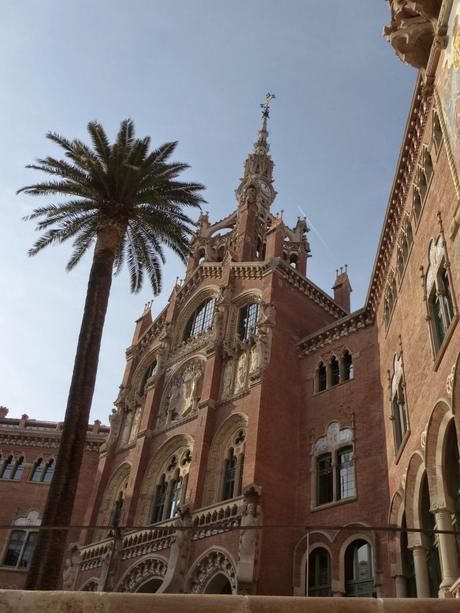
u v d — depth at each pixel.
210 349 40.59
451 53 18.42
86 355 26.44
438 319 21.78
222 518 31.19
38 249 30.81
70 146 30.77
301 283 42.09
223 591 31.08
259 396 33.97
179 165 32.41
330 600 6.51
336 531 28.97
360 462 30.45
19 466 54.59
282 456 33.06
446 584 17.92
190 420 39.66
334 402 34.19
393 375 28.70
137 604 6.38
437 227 21.30
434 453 20.42
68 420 24.72
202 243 53.56
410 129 24.27
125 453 43.69
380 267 31.75
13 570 48.03
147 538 35.16
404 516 25.41
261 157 58.88
